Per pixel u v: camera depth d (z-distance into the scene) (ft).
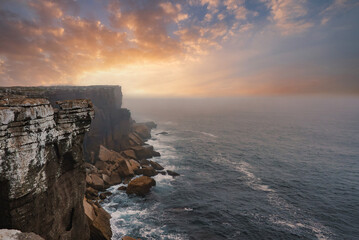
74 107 48.55
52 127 42.75
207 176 150.61
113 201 110.63
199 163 178.50
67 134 47.42
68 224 51.47
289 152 217.36
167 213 102.17
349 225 96.27
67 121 47.37
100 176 131.75
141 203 109.91
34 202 38.63
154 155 193.67
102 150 162.71
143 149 186.09
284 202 115.96
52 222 44.39
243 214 103.45
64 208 49.11
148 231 88.17
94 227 73.82
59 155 46.11
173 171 157.28
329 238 87.56
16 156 34.83
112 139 200.03
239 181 143.23
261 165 176.45
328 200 118.62
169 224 93.76
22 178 35.83
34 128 37.65
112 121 206.80
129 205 107.55
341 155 207.41
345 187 135.54
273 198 120.37
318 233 90.43
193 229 91.09
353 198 121.39
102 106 198.29
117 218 95.91
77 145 51.78
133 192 118.01
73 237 52.80
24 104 35.83
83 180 56.44
